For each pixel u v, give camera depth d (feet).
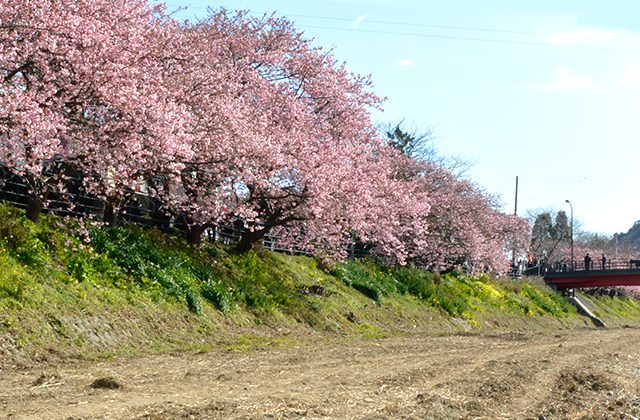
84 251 65.98
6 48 55.26
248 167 79.46
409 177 153.07
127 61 63.72
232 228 98.17
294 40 98.94
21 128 54.70
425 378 48.03
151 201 88.58
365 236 112.57
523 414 38.01
